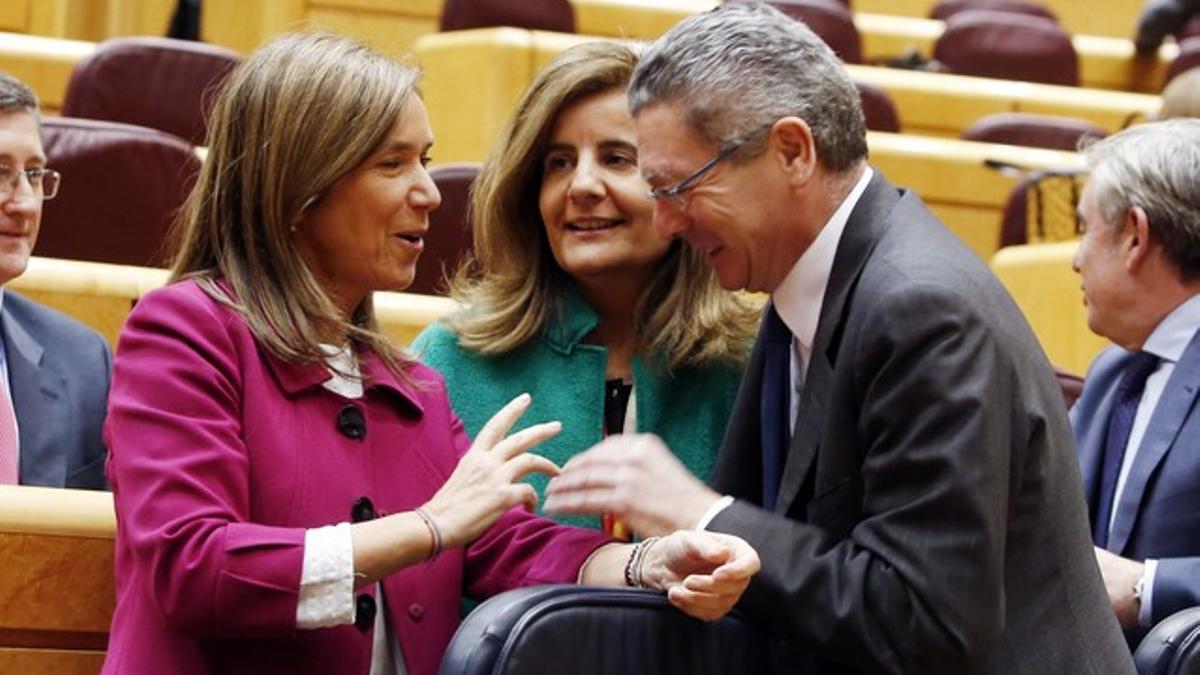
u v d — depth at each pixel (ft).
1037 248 18.33
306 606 7.68
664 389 10.21
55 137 16.11
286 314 8.30
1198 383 10.66
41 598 9.31
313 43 8.54
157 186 16.21
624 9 28.63
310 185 8.32
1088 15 38.06
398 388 8.70
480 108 22.75
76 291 13.79
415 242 8.63
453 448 8.95
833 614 7.81
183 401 7.92
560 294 10.40
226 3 30.01
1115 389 11.24
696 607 7.77
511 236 10.41
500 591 8.95
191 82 20.03
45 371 12.31
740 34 8.48
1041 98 28.48
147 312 8.15
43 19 29.40
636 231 10.07
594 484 8.27
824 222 8.54
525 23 24.53
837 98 8.53
